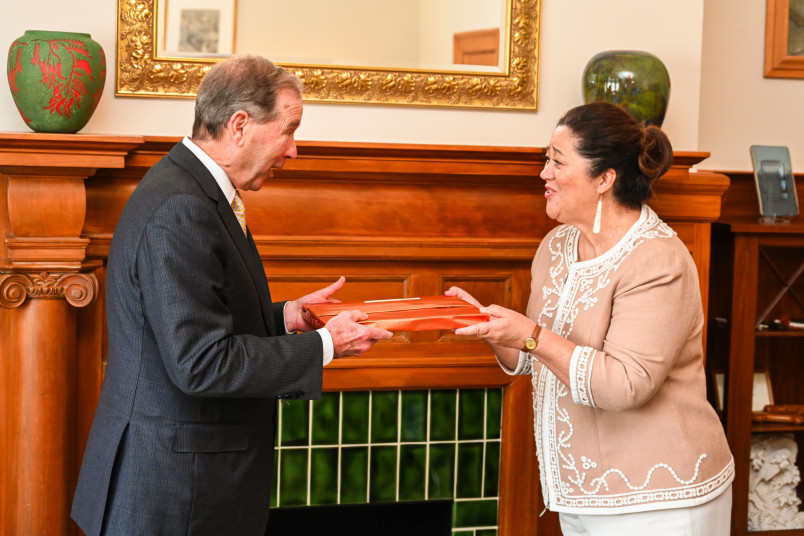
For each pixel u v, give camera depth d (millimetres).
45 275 2496
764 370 3586
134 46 2699
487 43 2932
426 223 2809
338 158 2652
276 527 2955
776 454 3424
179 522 1799
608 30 3021
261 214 2705
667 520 1966
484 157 2719
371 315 1946
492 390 2982
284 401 2859
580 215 2031
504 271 2910
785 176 3475
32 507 2551
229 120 1866
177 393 1812
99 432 1866
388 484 2947
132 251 1775
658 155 2029
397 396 2924
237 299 1871
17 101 2463
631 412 1978
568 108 3018
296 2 2803
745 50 3621
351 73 2850
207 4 2746
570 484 2053
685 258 1978
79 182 2492
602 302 1988
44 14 2654
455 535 3002
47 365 2533
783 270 3451
